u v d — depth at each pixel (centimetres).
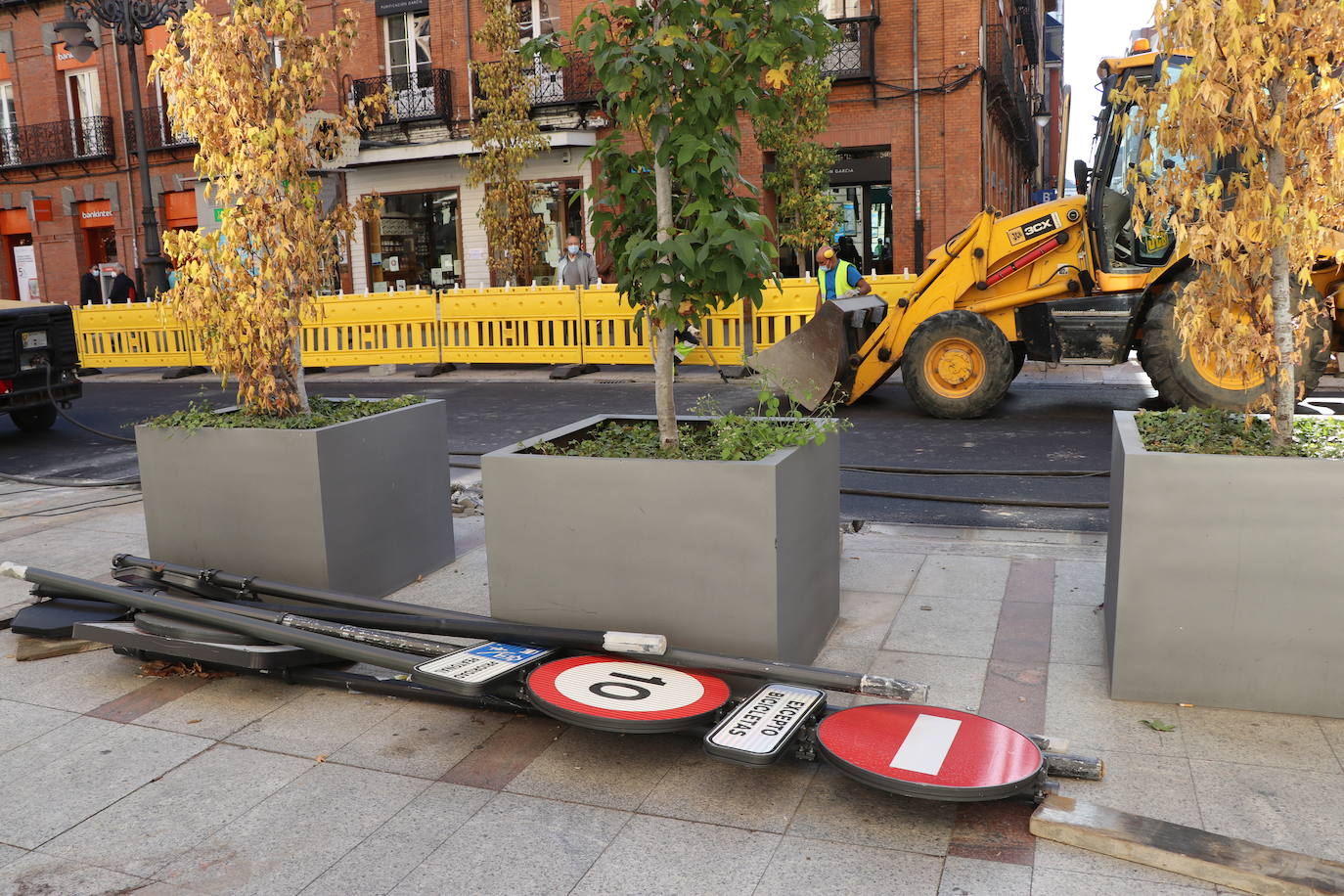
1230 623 375
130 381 1806
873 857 297
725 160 403
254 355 566
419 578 576
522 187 1984
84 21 1839
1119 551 387
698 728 356
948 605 507
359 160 2292
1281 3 367
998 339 1026
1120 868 288
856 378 1129
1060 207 1038
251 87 554
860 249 2100
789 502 400
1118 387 1222
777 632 390
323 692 431
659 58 402
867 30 1944
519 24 2175
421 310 1642
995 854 297
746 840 308
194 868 304
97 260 2897
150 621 443
